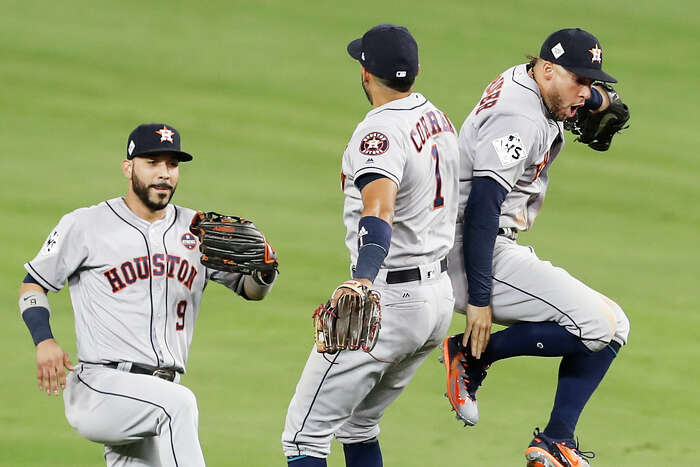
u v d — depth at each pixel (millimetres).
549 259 42875
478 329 20656
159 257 19484
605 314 20469
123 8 76000
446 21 79125
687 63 75250
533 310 20750
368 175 17703
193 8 77500
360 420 20969
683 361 33062
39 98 59031
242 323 34062
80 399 19000
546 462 20844
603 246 45031
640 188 53500
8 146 51812
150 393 18516
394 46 18641
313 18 77812
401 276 18875
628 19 83812
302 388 19703
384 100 18922
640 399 29938
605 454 25750
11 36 68312
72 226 19375
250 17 76812
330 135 57344
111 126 55781
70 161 50250
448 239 19516
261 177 50094
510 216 21344
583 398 21156
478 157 20141
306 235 42719
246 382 29219
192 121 57625
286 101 62562
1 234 40438
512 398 29453
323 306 16531
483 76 68062
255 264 19578
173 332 19688
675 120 65125
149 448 19891
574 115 21078
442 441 25953
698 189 53875
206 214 19938
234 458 24016
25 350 31000
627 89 69750
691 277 41719
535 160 20703
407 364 20078
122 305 19297
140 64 66188
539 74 20578
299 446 19859
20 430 25406
